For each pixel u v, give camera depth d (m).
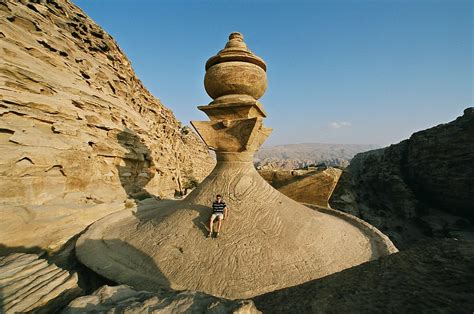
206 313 2.17
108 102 13.22
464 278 2.01
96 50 14.69
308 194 12.94
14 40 8.77
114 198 10.95
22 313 2.78
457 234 28.67
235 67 7.00
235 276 4.60
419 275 2.21
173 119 28.67
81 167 9.54
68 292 3.31
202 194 7.00
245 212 6.25
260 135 7.75
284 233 5.80
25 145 7.49
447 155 34.41
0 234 5.44
